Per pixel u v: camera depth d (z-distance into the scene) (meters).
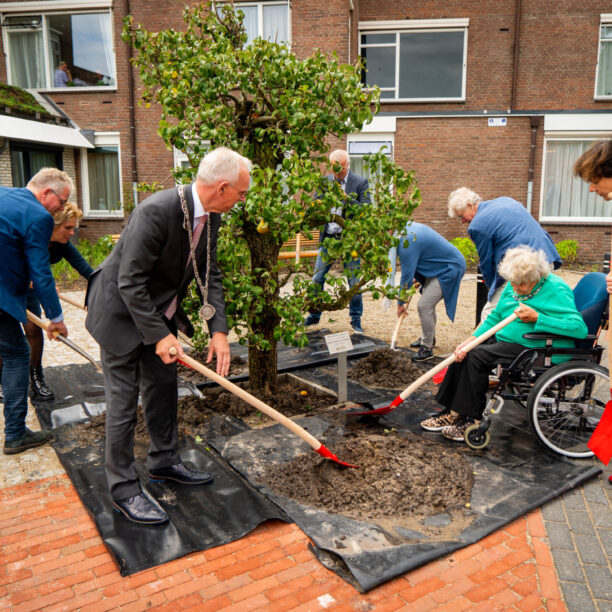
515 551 2.67
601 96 13.57
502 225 4.64
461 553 2.65
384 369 5.26
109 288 2.79
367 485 3.16
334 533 2.74
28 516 3.00
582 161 2.62
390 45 14.10
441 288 5.52
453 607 2.33
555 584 2.45
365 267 4.25
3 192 3.33
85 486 3.22
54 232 4.00
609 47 13.53
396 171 4.23
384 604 2.35
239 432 3.87
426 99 13.89
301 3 12.52
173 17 13.36
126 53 13.62
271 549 2.69
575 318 3.49
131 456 2.93
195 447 3.61
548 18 13.37
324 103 3.99
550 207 14.23
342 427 3.92
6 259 3.33
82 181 14.33
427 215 14.05
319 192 4.08
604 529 2.82
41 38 14.06
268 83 3.85
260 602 2.36
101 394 4.67
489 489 3.13
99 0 13.52
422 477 3.21
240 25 4.36
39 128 12.52
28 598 2.41
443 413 4.00
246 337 3.97
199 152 3.90
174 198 2.69
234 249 3.86
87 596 2.41
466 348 3.59
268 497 3.07
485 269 4.87
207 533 2.78
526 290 3.54
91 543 2.78
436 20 13.73
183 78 3.85
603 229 13.88
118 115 13.95
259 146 4.21
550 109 13.65
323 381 5.07
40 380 4.59
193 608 2.34
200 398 4.46
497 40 13.59
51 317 3.55
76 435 3.89
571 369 3.42
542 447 3.64
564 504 3.05
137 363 2.90
